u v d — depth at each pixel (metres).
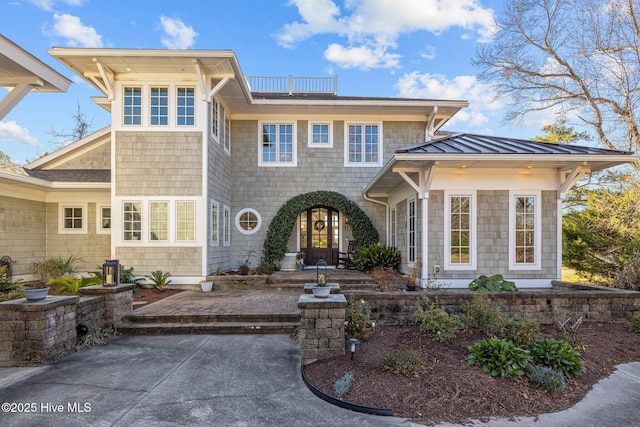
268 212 12.12
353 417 3.27
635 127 13.06
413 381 3.70
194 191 9.59
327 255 13.11
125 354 5.02
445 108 11.68
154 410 3.42
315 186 12.21
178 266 9.50
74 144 11.84
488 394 3.52
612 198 12.59
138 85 9.61
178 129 9.59
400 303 5.77
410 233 9.20
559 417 3.29
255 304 7.32
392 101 11.41
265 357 4.88
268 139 12.27
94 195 11.29
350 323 4.95
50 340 4.67
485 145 7.89
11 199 10.00
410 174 8.62
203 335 5.98
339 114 12.20
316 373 4.11
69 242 11.24
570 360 4.04
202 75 9.38
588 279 12.82
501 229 8.18
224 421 3.22
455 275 8.07
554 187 8.23
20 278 10.22
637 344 5.05
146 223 9.52
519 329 4.54
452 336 4.73
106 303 6.01
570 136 18.06
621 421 3.26
